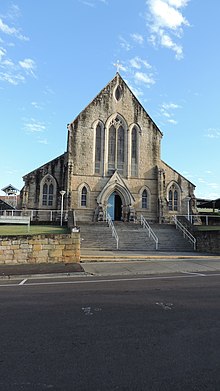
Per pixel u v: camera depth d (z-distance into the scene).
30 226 28.92
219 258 20.38
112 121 38.81
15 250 17.50
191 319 6.90
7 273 14.20
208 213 43.91
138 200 37.78
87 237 26.34
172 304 8.23
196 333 5.99
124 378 4.22
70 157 36.44
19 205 36.66
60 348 5.28
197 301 8.57
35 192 36.41
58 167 37.53
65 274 14.03
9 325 6.53
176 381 4.14
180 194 39.25
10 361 4.78
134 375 4.31
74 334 5.96
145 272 14.65
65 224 30.89
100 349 5.22
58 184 37.12
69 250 18.30
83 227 28.69
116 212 37.28
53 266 16.34
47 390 3.93
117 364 4.65
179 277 13.08
